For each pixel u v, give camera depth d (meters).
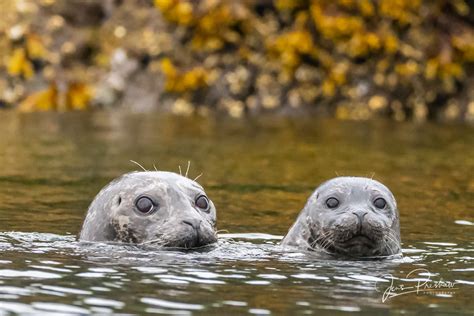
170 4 62.97
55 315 18.52
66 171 40.09
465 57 63.03
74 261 23.86
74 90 62.16
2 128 52.62
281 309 19.62
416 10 63.44
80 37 63.78
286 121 58.50
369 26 62.78
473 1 64.44
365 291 21.56
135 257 24.58
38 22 63.97
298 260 25.30
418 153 47.44
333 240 26.69
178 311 19.12
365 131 54.81
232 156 45.16
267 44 62.50
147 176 27.64
